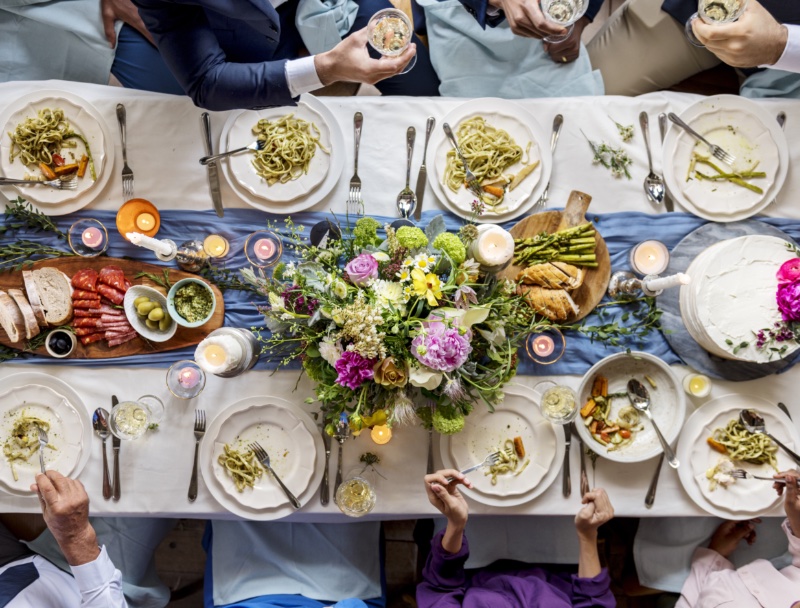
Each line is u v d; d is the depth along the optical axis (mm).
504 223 1770
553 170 1799
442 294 1416
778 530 2041
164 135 1755
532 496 1726
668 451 1657
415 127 1776
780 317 1637
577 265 1706
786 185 1797
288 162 1729
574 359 1746
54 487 1562
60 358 1719
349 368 1360
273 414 1727
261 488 1720
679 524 2037
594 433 1721
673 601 2131
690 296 1675
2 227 1729
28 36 1976
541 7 1729
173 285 1664
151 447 1724
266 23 1539
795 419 1776
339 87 2377
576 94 1995
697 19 1605
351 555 1989
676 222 1780
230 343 1568
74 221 1754
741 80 2387
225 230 1758
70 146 1730
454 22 1989
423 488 1738
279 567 1960
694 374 1755
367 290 1398
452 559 1730
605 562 2363
